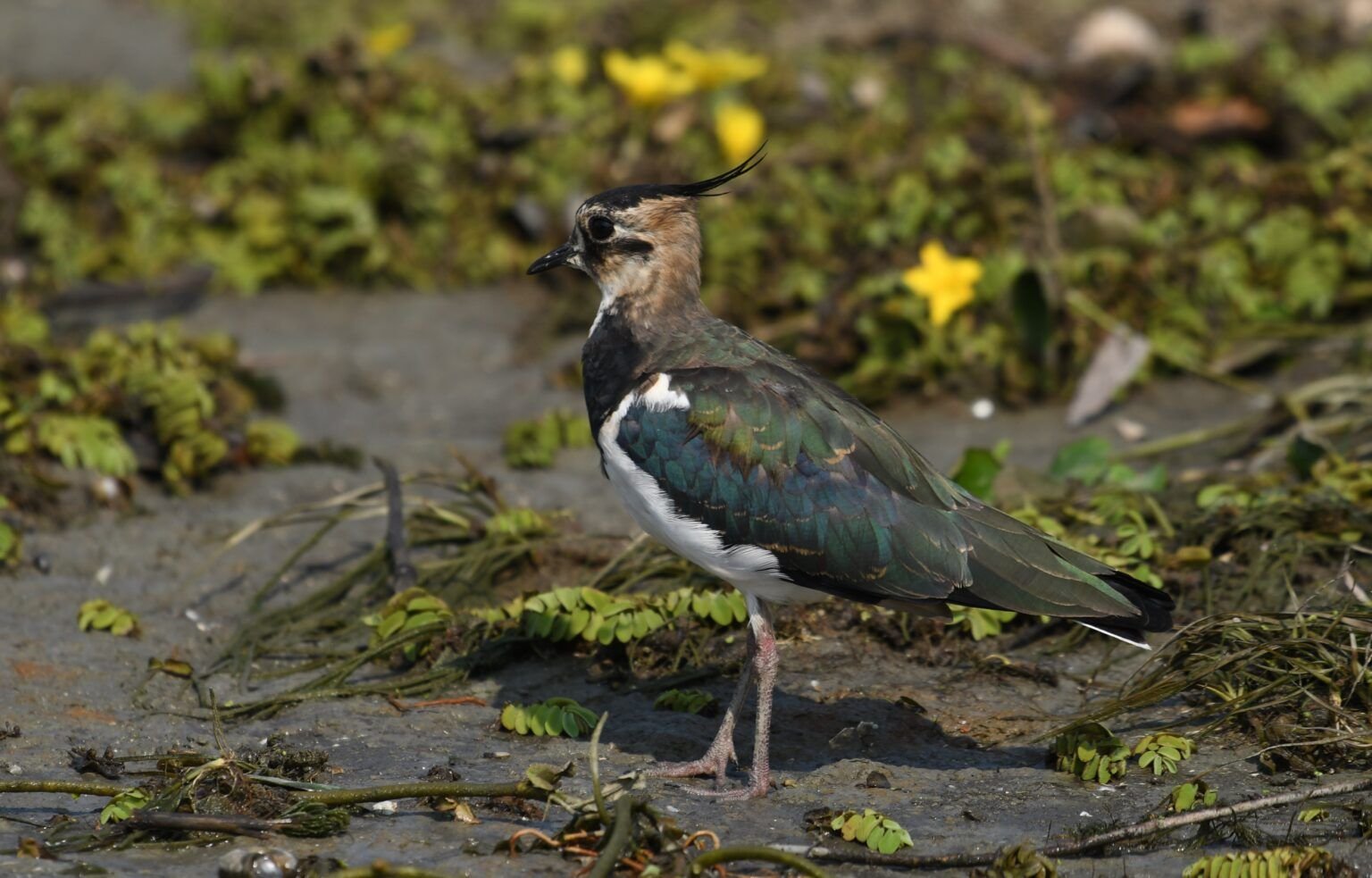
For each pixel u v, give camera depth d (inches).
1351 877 297.6
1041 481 494.6
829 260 652.7
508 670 415.5
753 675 365.1
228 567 471.5
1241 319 620.1
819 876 290.0
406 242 724.7
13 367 538.6
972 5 964.0
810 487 353.1
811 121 775.1
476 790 327.0
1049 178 662.5
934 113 773.9
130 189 729.6
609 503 511.2
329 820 319.3
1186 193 679.7
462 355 655.1
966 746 373.7
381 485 511.2
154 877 303.0
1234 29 904.3
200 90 793.6
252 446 542.9
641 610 412.2
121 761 351.6
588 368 385.1
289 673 411.8
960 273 560.1
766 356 373.7
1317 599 423.5
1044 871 298.7
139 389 531.2
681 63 708.7
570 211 717.3
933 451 557.9
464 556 464.1
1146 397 600.1
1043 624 429.4
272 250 715.4
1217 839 319.9
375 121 755.4
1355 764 349.4
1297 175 661.9
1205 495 477.1
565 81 798.5
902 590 350.3
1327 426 530.9
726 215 676.1
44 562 465.1
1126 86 791.7
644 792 346.3
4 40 908.0
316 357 641.0
